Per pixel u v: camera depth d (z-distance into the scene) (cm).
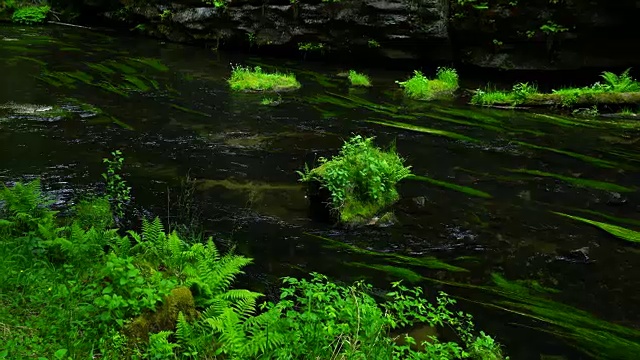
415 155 943
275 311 390
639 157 938
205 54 1808
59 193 713
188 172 830
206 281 448
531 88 1298
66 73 1384
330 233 657
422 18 1481
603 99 1184
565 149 979
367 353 357
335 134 1042
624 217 718
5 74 1348
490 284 559
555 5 1340
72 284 404
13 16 2244
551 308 511
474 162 915
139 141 957
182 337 375
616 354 446
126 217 661
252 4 1788
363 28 1574
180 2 1959
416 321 478
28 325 360
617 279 577
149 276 431
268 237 637
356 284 541
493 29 1423
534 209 739
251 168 859
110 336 359
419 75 1392
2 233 491
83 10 2328
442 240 652
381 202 706
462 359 420
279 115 1159
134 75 1438
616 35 1326
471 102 1281
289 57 1798
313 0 1648
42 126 998
